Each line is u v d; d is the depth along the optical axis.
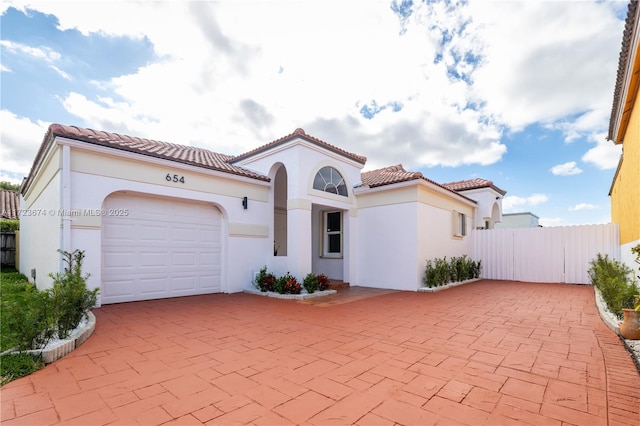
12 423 2.66
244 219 10.48
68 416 2.78
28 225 12.11
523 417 2.76
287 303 8.48
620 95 6.71
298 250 10.12
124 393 3.24
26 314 4.18
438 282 11.07
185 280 9.27
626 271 7.53
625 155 8.56
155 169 8.41
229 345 4.88
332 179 11.67
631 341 4.89
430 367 3.97
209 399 3.11
